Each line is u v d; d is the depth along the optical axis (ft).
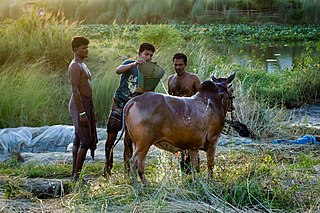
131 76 25.72
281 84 53.26
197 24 130.00
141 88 24.86
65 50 52.29
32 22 55.11
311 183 24.20
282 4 140.05
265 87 52.16
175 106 23.29
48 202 22.84
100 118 42.86
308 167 27.37
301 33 116.47
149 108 22.85
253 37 112.16
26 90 42.47
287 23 137.39
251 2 143.64
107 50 56.29
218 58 54.03
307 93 51.55
